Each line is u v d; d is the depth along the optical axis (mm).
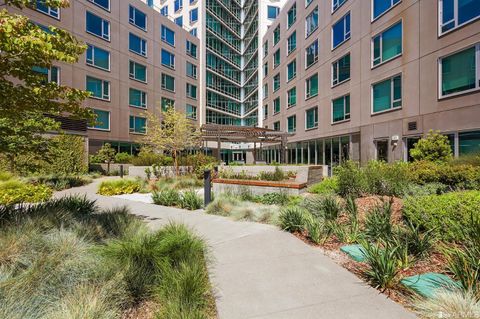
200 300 2961
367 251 3740
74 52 4707
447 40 10875
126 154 24797
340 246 4727
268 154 33438
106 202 10086
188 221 6918
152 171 16719
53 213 5477
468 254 3469
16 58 4227
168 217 7449
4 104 4508
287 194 9055
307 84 22906
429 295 2893
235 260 4195
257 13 42000
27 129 7648
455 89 10648
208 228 6191
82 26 22562
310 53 22250
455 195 4906
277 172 11938
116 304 2832
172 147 20906
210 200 8789
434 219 4531
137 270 3336
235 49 49094
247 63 48469
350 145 17047
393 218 5473
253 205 8336
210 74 42531
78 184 15164
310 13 22078
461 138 10461
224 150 45906
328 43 19469
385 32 14211
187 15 40969
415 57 12305
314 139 21641
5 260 3412
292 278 3547
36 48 3746
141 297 3100
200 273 3408
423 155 10289
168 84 32719
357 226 5133
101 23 24281
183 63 35312
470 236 3777
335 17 18594
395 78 13609
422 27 11969
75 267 3256
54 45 4254
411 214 4957
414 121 12375
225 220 7043
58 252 3543
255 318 2682
